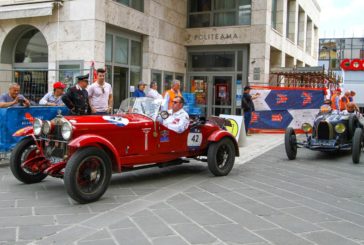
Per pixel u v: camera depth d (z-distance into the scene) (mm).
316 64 31609
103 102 8609
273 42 18359
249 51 17688
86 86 8453
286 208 5582
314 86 21406
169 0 17016
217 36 18000
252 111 15273
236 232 4582
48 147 6324
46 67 13617
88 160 5676
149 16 15508
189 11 18828
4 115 8312
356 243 4309
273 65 20031
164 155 7152
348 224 4941
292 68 17688
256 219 5062
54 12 12891
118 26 13766
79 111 8109
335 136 9906
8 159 8719
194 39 18391
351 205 5824
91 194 5727
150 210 5398
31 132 6629
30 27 13695
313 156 10555
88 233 4512
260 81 17266
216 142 7629
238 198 6078
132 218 5047
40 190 6422
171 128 7141
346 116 10375
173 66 17562
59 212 5289
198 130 7652
